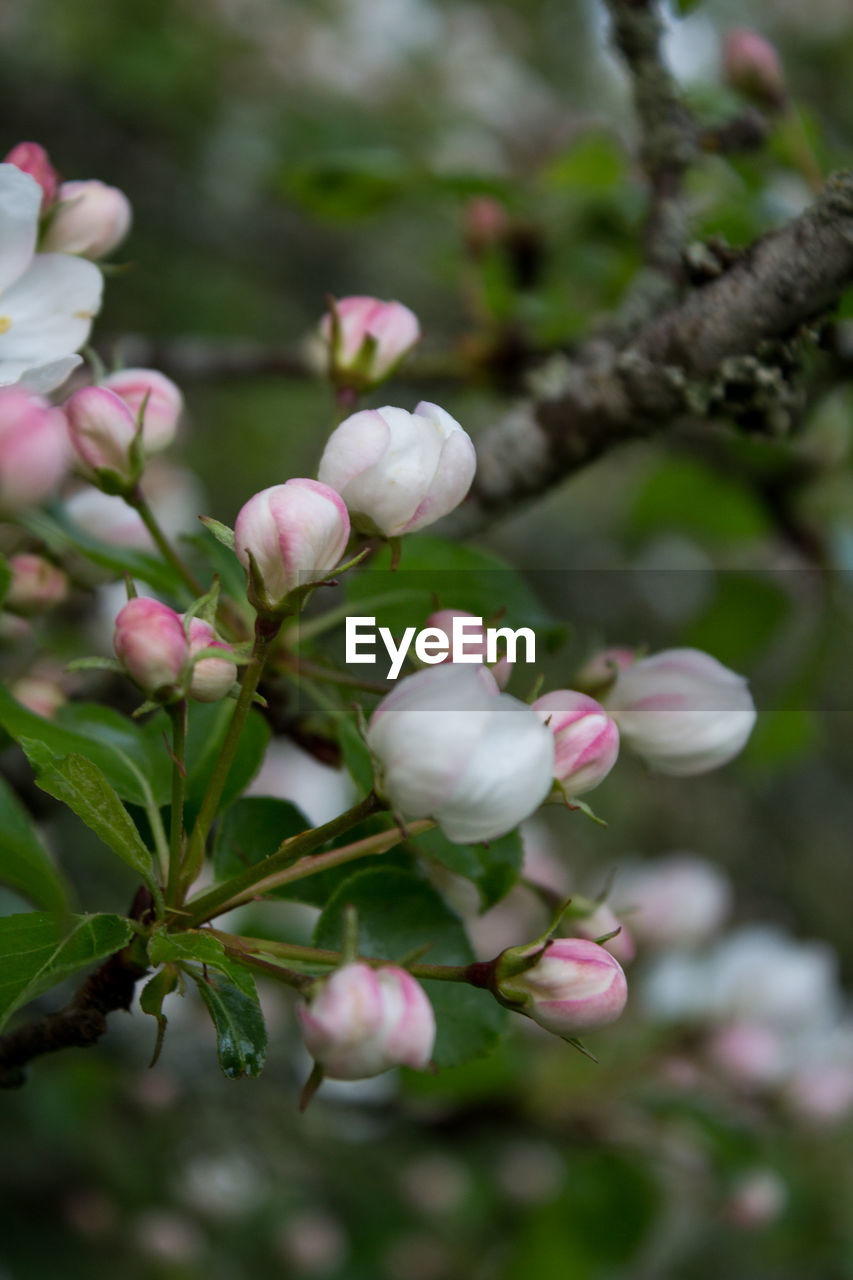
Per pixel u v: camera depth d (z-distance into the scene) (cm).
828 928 130
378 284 105
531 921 74
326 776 70
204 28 100
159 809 35
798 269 38
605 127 59
